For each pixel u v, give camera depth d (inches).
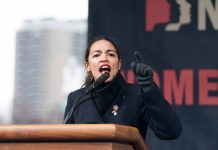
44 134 103.5
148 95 133.6
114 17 263.9
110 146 102.3
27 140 105.2
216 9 262.8
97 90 151.4
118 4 264.7
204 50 260.5
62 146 104.3
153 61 261.4
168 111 136.6
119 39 263.0
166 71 260.5
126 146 107.9
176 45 261.6
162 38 262.2
